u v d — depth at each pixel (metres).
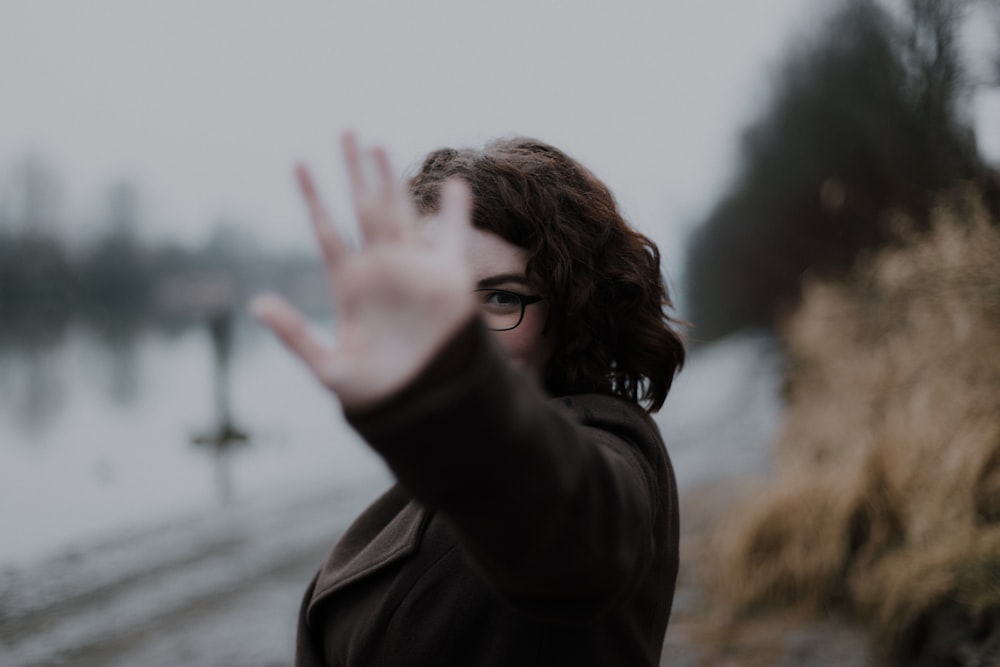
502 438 0.66
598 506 0.73
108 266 72.81
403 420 0.64
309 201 0.67
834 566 3.41
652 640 1.10
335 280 0.67
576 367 1.19
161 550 5.82
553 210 1.15
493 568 0.71
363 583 1.14
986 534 2.73
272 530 6.28
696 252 24.12
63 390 18.14
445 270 0.66
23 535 6.36
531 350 1.17
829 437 4.57
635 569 0.81
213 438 11.41
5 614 4.59
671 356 1.25
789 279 11.04
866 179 6.59
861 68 7.14
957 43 5.02
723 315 28.06
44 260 71.25
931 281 3.21
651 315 1.25
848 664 2.82
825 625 3.22
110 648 4.05
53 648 4.09
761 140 11.83
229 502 7.44
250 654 3.88
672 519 1.11
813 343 5.43
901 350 3.72
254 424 12.76
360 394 0.64
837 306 4.89
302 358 0.66
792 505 3.62
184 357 27.83
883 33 6.70
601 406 1.08
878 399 3.79
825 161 8.08
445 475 0.66
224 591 4.84
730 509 5.12
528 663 1.01
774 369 12.54
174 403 15.82
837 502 3.53
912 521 3.15
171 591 4.89
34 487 8.38
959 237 3.27
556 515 0.69
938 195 4.22
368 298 0.66
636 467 0.94
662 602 1.10
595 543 0.72
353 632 1.12
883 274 3.74
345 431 11.81
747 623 3.35
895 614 2.80
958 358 3.19
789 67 9.93
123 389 18.47
